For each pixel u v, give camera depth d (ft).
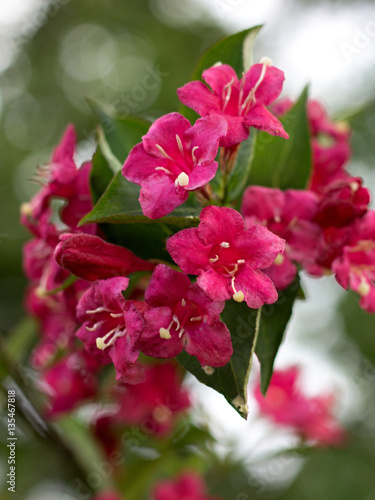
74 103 4.00
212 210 0.92
